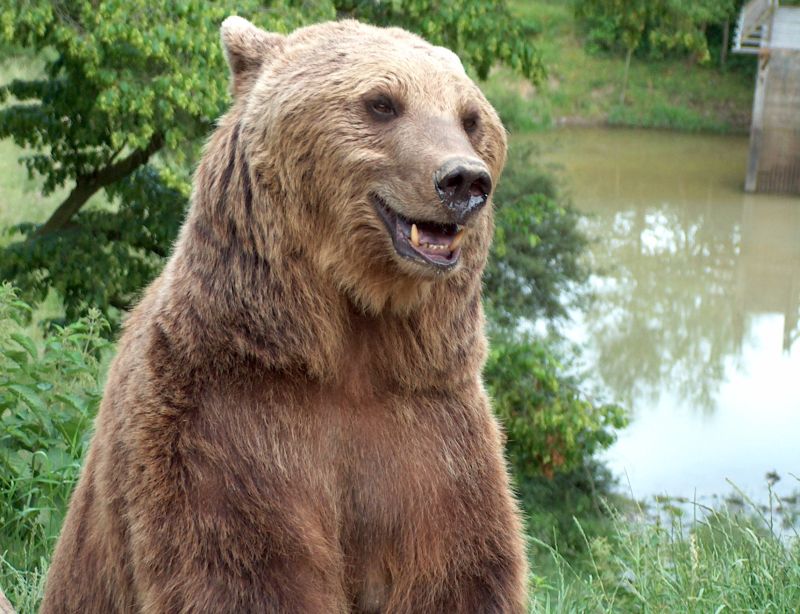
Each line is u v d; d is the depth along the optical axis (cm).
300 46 446
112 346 816
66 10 1418
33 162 1781
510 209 1875
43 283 1670
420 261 405
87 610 466
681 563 648
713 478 2125
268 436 416
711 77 5778
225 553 403
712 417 2422
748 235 3766
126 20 1334
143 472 410
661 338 2859
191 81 1356
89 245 1669
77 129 1664
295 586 407
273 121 422
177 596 402
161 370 420
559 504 1889
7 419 729
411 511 429
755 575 631
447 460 434
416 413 436
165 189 1709
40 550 687
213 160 442
